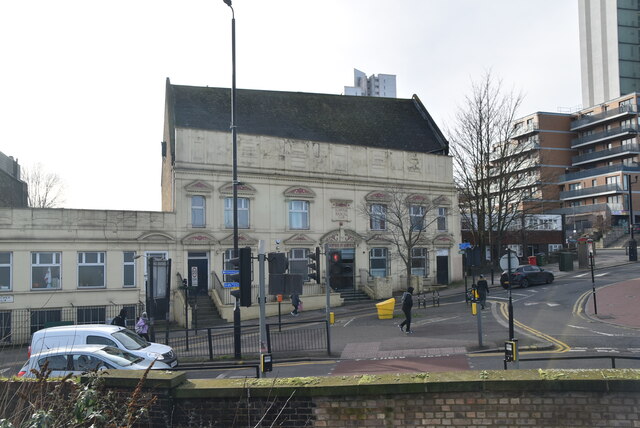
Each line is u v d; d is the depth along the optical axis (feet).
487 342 56.18
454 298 103.81
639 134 219.00
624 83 267.39
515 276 109.40
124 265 91.97
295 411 22.67
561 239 172.65
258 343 65.00
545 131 241.35
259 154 104.83
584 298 87.61
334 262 56.18
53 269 87.40
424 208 119.55
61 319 86.43
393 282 116.57
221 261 99.35
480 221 136.67
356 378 23.13
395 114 138.31
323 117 126.21
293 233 106.73
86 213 89.66
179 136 97.96
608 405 20.85
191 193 97.81
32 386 22.02
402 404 22.08
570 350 50.24
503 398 21.53
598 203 222.69
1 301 83.41
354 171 115.14
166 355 43.70
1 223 84.48
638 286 95.61
